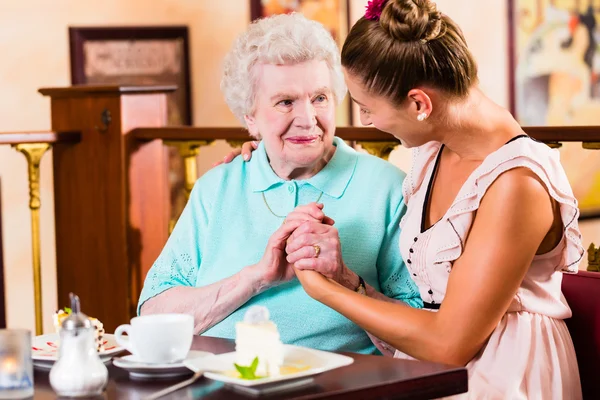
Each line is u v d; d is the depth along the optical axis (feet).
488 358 6.97
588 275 7.58
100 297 13.70
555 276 7.28
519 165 6.81
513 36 22.29
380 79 7.00
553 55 22.91
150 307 8.36
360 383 5.53
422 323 6.87
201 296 8.07
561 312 7.25
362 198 8.32
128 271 13.42
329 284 7.33
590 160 22.84
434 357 6.84
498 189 6.82
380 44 6.97
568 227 7.00
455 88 6.99
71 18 18.42
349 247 8.23
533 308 7.12
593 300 7.47
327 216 8.30
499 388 6.86
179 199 18.90
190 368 5.86
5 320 17.87
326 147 8.28
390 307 7.03
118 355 6.53
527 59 22.50
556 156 7.03
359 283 7.84
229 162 8.83
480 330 6.80
